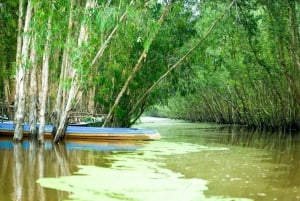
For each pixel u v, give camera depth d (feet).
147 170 43.65
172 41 83.87
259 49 114.52
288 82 117.29
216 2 83.66
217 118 211.82
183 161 50.72
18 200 30.63
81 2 75.20
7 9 84.43
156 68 85.81
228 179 39.52
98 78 74.13
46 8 58.39
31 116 68.54
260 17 96.37
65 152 57.72
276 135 109.40
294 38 98.73
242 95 162.40
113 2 69.62
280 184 37.58
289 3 95.20
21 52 69.46
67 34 63.98
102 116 87.97
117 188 35.14
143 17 61.77
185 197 32.42
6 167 44.29
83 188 34.88
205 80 148.97
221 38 98.63
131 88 84.33
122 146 67.00
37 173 41.16
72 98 66.49
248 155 58.34
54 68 84.94
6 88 93.35
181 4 78.74
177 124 185.26
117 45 79.00
